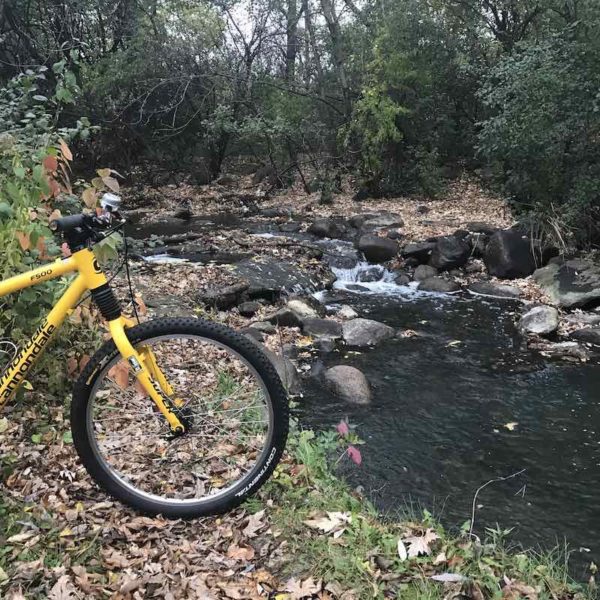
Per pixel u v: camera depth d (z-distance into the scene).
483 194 13.60
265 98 14.83
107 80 13.59
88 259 2.28
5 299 2.92
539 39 10.34
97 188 3.14
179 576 2.16
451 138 14.85
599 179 8.38
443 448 4.23
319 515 2.59
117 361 2.33
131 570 2.17
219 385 3.48
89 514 2.44
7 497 2.49
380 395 5.08
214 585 2.13
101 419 2.86
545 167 9.13
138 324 2.31
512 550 3.09
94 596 2.03
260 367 2.37
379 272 8.95
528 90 8.28
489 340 6.45
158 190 15.38
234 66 14.65
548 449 4.25
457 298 8.02
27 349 2.37
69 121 13.66
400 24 13.06
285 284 7.79
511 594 2.24
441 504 3.55
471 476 3.89
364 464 3.97
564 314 7.21
